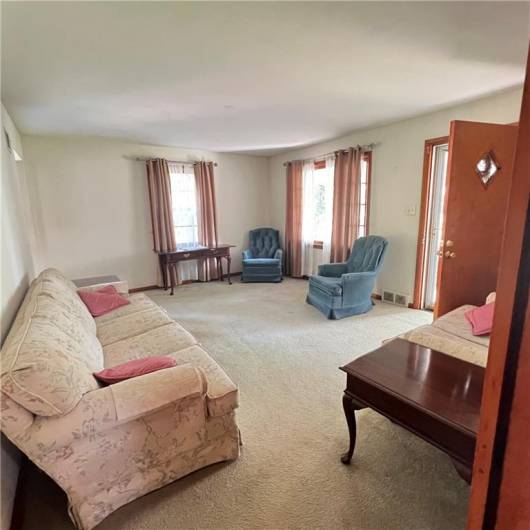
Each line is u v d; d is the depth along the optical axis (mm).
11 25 1725
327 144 4910
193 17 1696
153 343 2131
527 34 1922
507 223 472
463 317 2281
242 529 1328
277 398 2205
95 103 2998
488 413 531
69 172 4445
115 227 4871
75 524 1309
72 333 1714
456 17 1742
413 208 3877
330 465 1631
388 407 1382
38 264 4355
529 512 492
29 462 1666
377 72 2439
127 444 1365
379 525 1327
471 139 2678
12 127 3295
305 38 1938
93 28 1780
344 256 4648
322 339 3148
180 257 5047
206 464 1597
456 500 1426
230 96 2898
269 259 5684
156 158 4977
